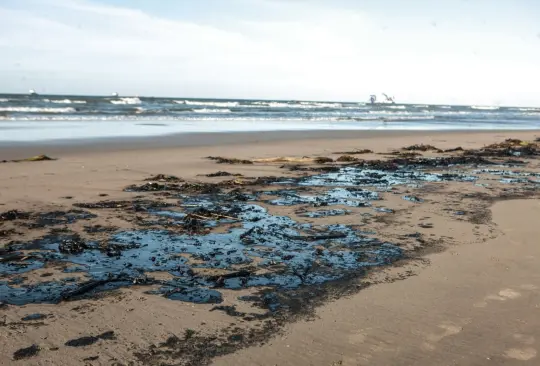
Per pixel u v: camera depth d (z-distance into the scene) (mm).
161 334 3645
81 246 5598
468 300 4301
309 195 8930
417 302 4262
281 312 4051
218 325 3801
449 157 15281
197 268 5062
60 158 13117
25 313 3951
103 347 3436
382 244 5941
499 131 30922
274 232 6395
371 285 4656
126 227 6559
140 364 3229
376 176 11367
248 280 4750
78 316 3916
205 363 3260
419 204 8195
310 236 6195
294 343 3537
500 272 4992
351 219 7141
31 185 9195
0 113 32625
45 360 3248
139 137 19922
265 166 12828
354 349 3467
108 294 4359
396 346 3508
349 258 5434
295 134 23844
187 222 6770
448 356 3367
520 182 10680
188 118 36500
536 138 25562
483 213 7547
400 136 24500
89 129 23391
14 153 13977
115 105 53062
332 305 4195
